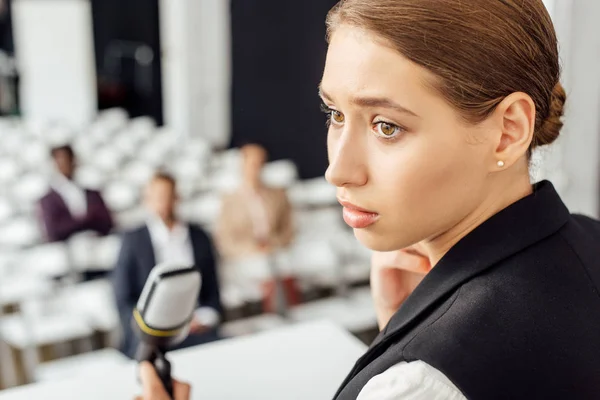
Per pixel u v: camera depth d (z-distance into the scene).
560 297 0.55
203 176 7.45
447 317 0.54
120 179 7.32
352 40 0.53
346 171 0.54
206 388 1.04
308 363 1.11
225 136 10.01
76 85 12.76
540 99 0.56
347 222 0.56
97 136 9.59
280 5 8.80
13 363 4.09
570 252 0.58
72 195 4.71
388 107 0.52
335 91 0.54
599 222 0.71
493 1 0.53
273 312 4.10
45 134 9.59
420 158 0.52
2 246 4.73
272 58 9.01
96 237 4.75
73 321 3.67
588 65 4.59
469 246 0.57
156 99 12.70
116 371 1.09
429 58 0.50
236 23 9.40
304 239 4.88
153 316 0.84
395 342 0.58
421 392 0.51
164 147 8.82
